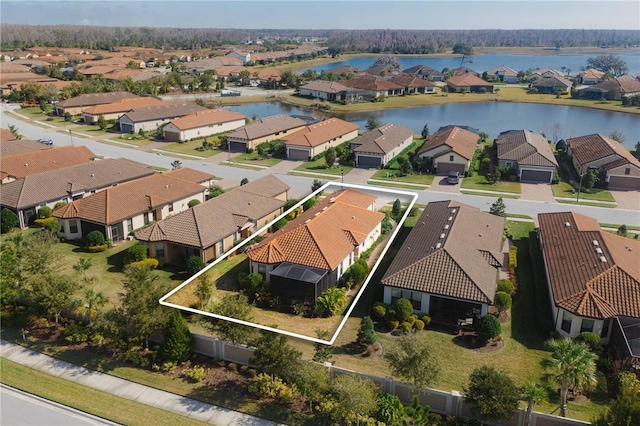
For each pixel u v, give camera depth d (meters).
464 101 142.38
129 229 48.88
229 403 27.53
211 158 80.06
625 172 64.88
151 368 30.34
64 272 41.56
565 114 125.81
